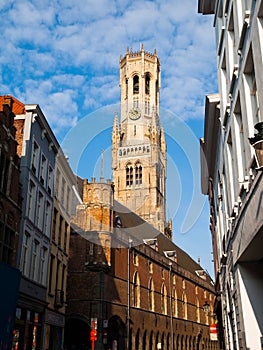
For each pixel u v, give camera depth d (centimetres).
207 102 2020
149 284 5856
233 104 1454
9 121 2289
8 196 2214
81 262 4481
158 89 12275
